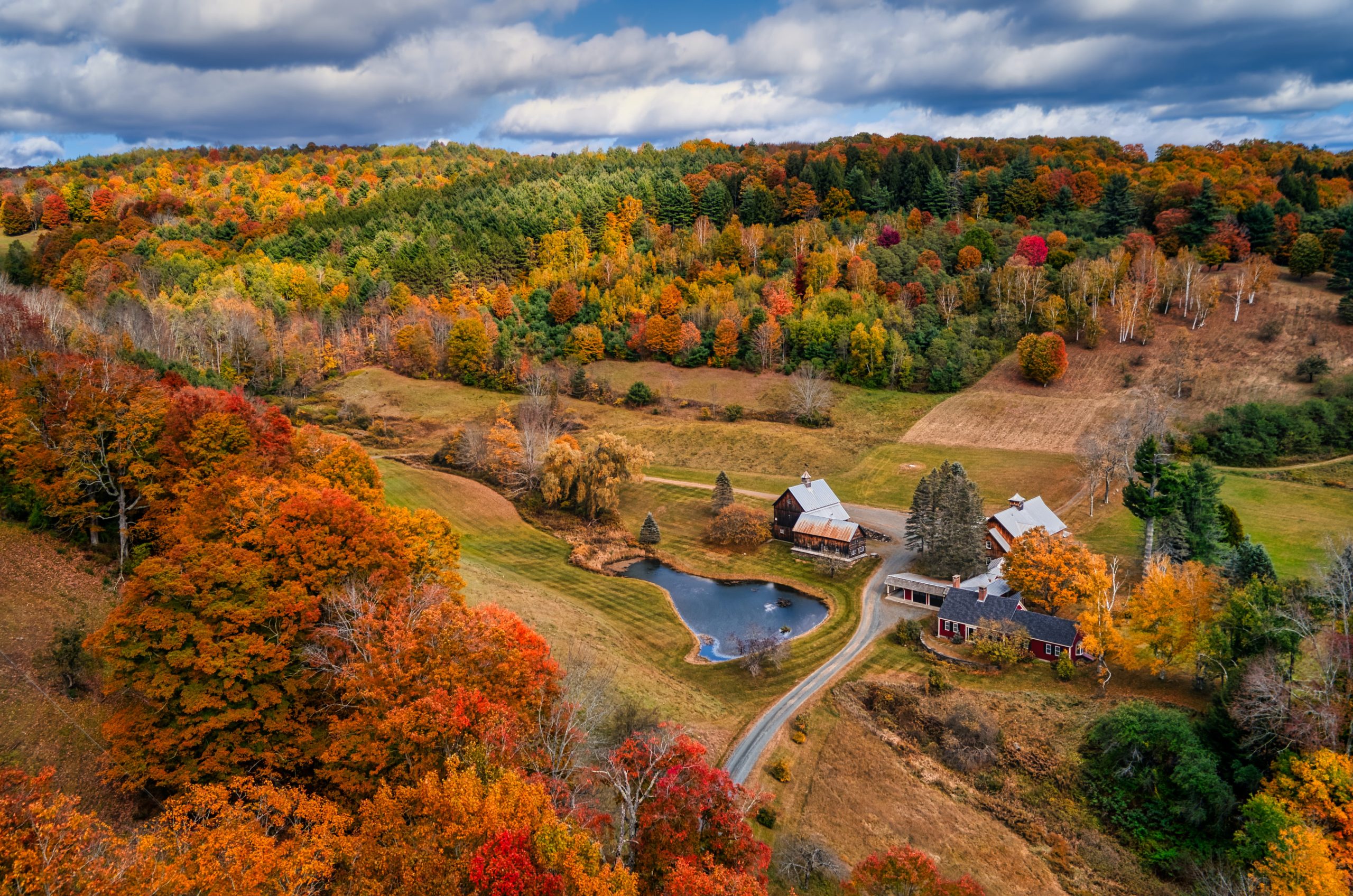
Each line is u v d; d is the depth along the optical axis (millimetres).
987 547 90500
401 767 36906
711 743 56719
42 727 39594
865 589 86125
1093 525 94312
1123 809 52312
